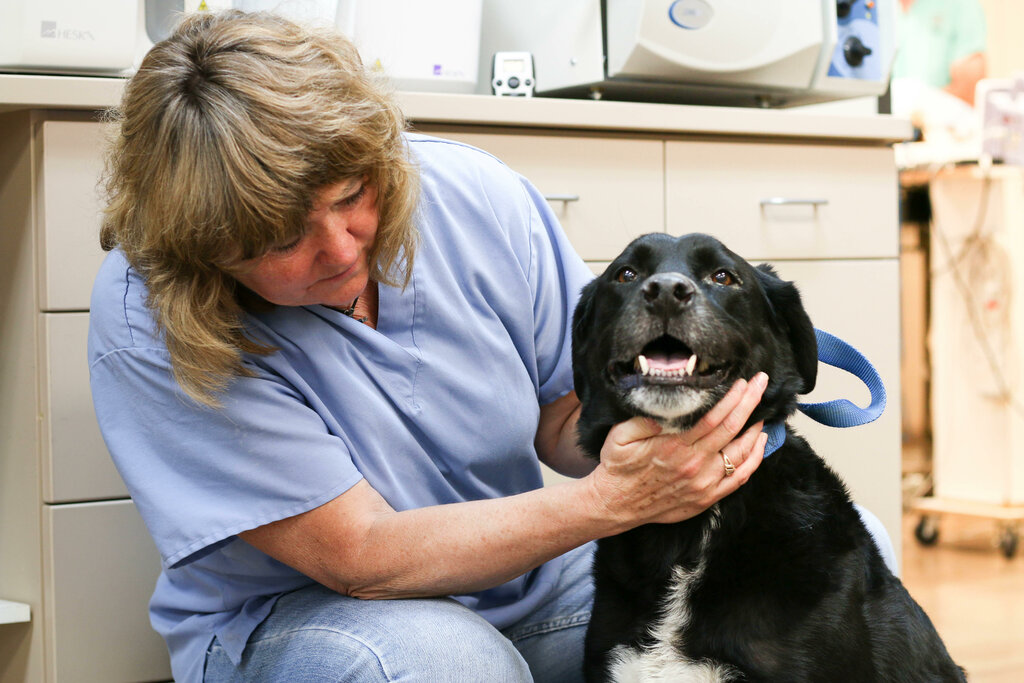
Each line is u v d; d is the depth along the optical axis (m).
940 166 3.55
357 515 1.07
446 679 1.02
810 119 1.97
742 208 1.96
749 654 1.07
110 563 1.48
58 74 1.52
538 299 1.36
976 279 3.55
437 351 1.22
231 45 0.98
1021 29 3.52
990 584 2.96
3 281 1.57
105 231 1.13
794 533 1.11
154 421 1.08
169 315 1.02
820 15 2.02
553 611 1.39
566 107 1.77
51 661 1.46
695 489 1.04
